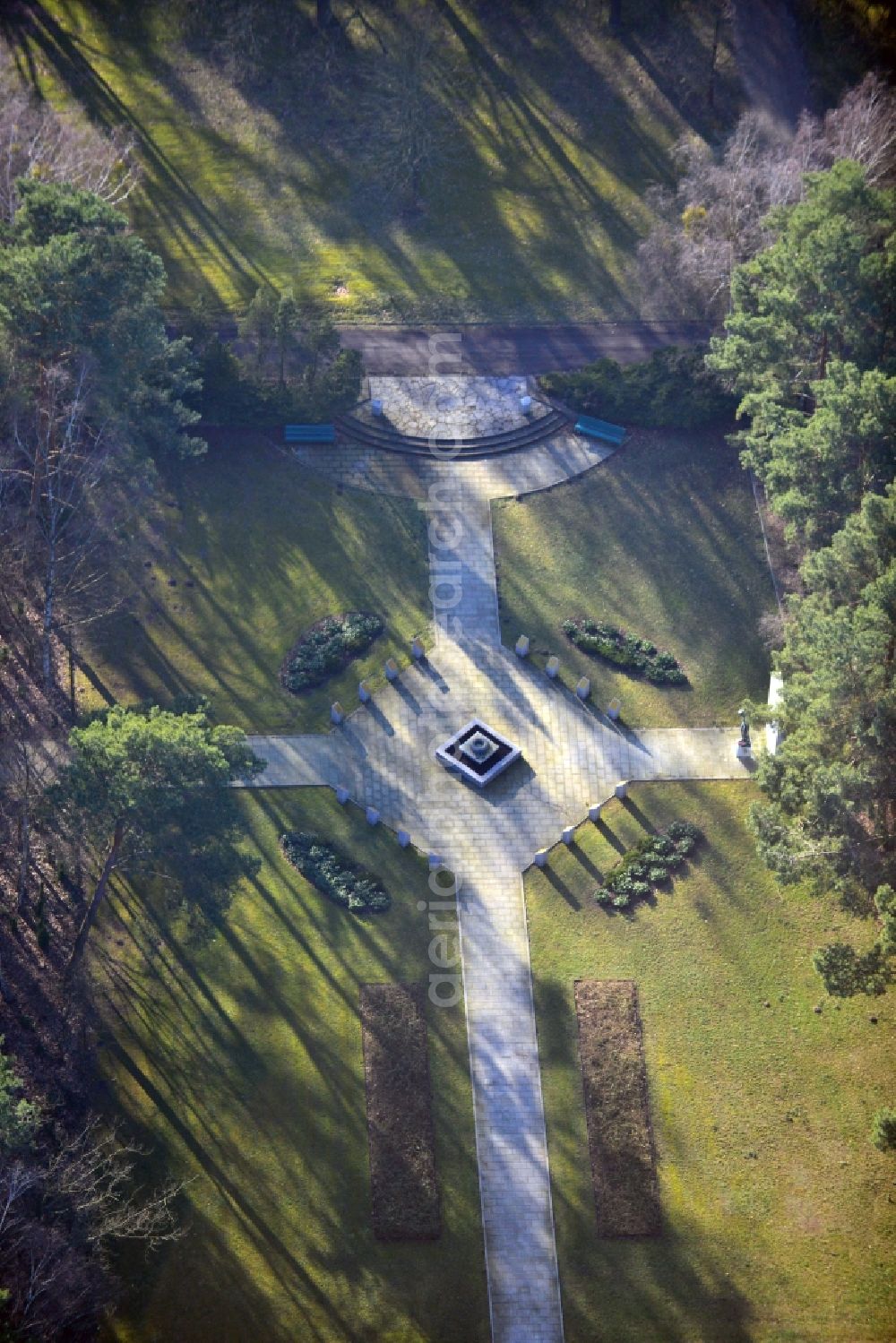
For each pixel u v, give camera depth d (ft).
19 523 342.23
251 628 346.33
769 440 338.54
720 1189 285.02
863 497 301.63
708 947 309.22
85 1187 266.16
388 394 383.04
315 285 404.16
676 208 416.67
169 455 367.25
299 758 329.31
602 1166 286.25
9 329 319.27
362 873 314.55
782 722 301.02
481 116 436.76
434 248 413.18
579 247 414.00
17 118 409.69
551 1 453.17
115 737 269.64
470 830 322.55
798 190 380.99
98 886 291.58
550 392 384.06
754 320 342.23
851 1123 291.17
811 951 308.81
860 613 282.77
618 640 348.38
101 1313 272.10
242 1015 298.97
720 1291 276.62
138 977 302.66
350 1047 296.10
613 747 334.24
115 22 449.48
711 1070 295.89
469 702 338.54
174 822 273.33
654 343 397.80
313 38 448.65
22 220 331.77
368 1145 286.87
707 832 323.37
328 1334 271.90
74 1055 294.05
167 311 396.78
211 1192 282.56
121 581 350.64
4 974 301.22
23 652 339.77
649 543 363.15
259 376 376.89
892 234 340.18
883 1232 281.33
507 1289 276.41
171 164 424.87
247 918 309.01
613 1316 274.36
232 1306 273.33
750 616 353.31
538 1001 302.86
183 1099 290.56
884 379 309.22
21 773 323.57
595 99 440.45
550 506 367.86
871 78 406.41
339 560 357.00
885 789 280.31
